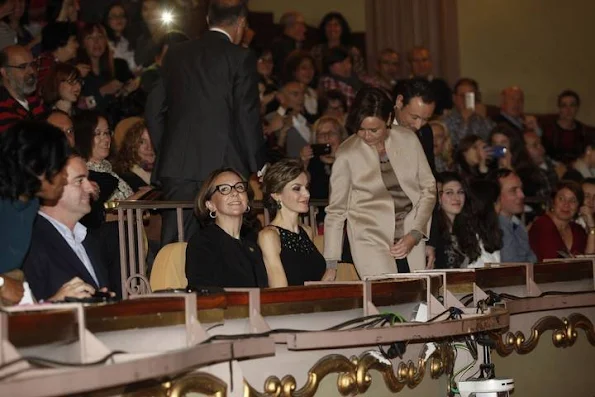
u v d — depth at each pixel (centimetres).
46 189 457
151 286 602
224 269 561
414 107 715
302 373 500
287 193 629
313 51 1269
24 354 359
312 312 506
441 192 797
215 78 694
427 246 729
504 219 867
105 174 654
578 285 765
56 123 677
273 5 1485
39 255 477
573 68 1714
